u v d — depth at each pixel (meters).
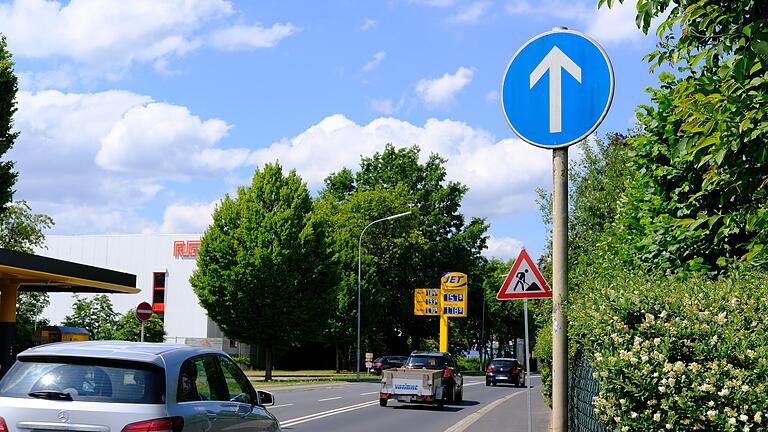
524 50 6.34
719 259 8.07
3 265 21.05
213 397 7.27
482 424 18.53
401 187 69.06
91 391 6.34
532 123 6.27
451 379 26.75
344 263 63.44
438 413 22.89
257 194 45.22
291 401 26.94
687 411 5.41
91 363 6.57
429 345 82.00
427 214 71.56
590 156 27.81
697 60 6.02
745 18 5.96
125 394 6.34
